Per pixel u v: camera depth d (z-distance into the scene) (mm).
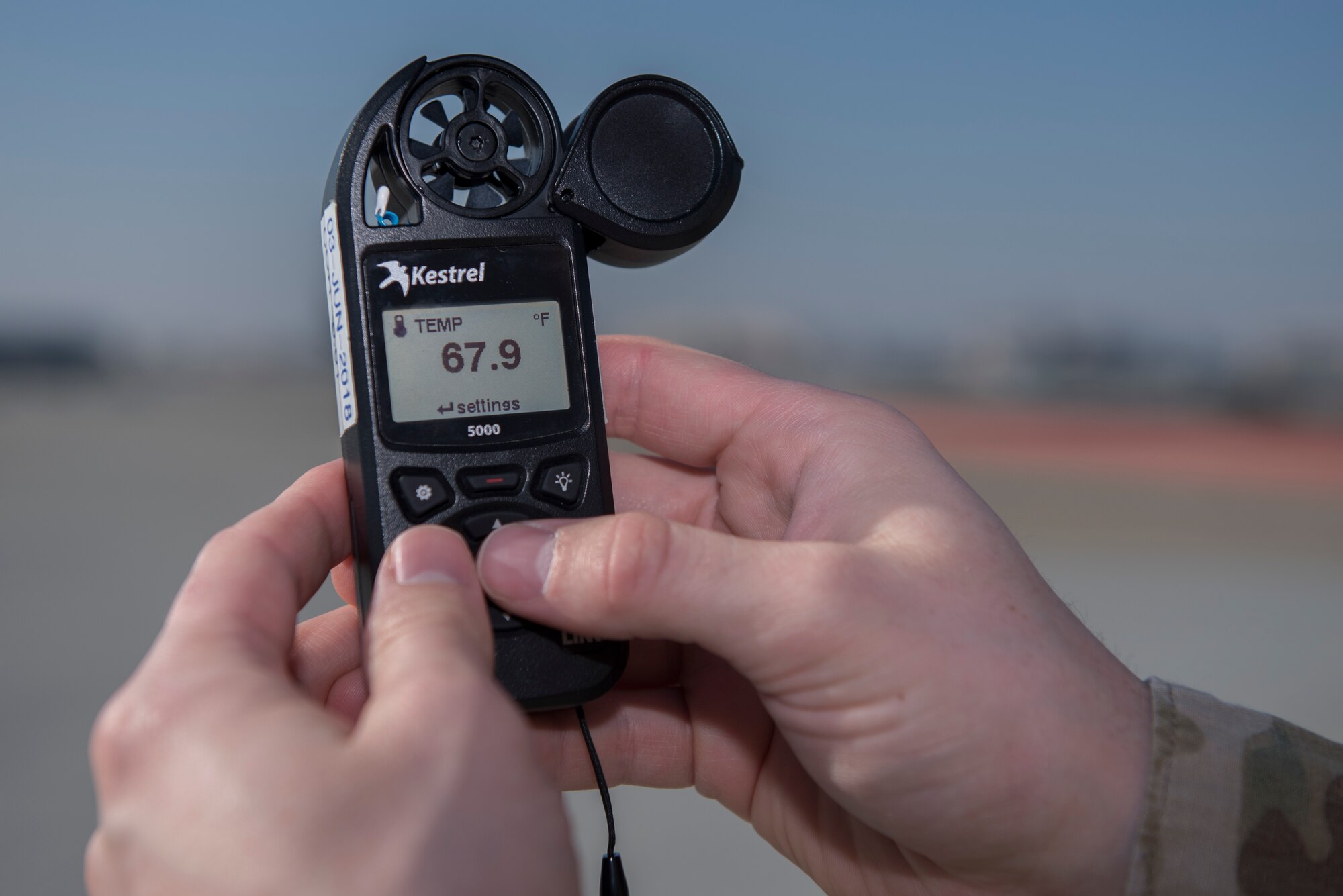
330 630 370
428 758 285
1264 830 318
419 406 352
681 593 315
